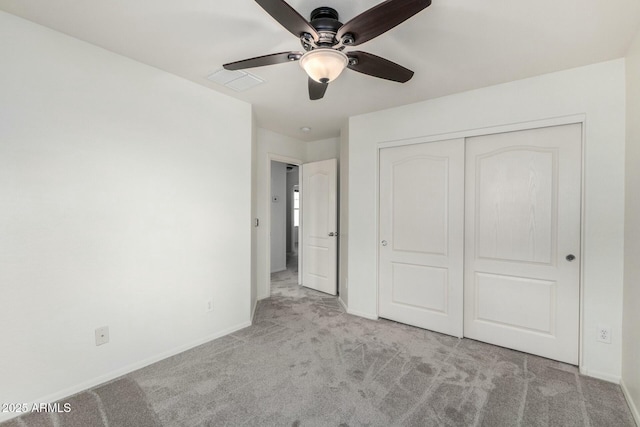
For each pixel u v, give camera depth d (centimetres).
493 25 165
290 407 175
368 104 293
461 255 268
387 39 179
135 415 168
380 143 310
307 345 255
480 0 144
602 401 182
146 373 210
